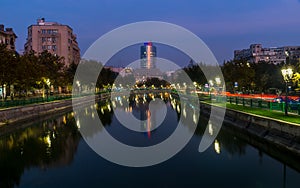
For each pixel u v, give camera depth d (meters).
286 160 17.42
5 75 37.12
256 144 21.86
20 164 17.58
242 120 26.55
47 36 105.94
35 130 30.31
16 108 33.94
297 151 16.33
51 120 38.91
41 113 41.59
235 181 14.22
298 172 15.45
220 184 13.87
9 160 18.42
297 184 13.64
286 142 17.89
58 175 15.47
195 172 15.71
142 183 14.15
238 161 17.53
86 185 13.99
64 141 24.41
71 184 14.11
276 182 13.88
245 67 59.84
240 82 59.38
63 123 35.88
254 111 27.09
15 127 31.91
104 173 15.80
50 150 21.16
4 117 30.77
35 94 70.19
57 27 107.00
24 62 42.22
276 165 16.62
